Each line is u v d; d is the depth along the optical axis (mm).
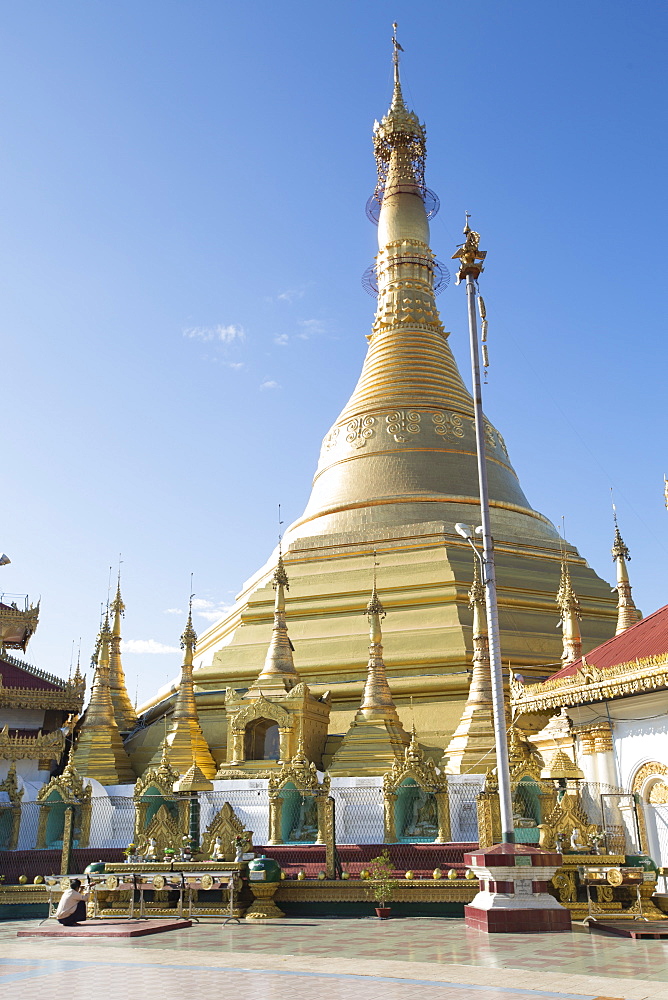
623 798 29438
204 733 44188
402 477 54250
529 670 43688
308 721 39375
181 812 33625
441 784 32938
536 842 29516
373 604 41125
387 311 63000
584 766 31312
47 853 35406
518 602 47469
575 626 39812
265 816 34312
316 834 33562
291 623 48125
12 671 48719
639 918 24203
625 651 30953
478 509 53219
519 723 38906
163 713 51500
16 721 47250
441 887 27688
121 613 56500
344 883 28219
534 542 52688
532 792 31797
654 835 28297
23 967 17453
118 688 54531
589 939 20609
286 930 23734
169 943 21188
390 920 26266
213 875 27297
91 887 27094
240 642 48594
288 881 28578
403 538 49875
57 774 44000
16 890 30281
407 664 43500
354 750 37812
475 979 15289
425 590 46781
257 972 16469
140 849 32438
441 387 59031
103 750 43000
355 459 56344
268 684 40438
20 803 36812
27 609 52344
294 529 56844
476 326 27484
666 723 28266
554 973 15820
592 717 31234
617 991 14039
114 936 22516
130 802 37000
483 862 23266
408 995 13938
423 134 68125
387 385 59000
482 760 35656
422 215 65938
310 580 49625
